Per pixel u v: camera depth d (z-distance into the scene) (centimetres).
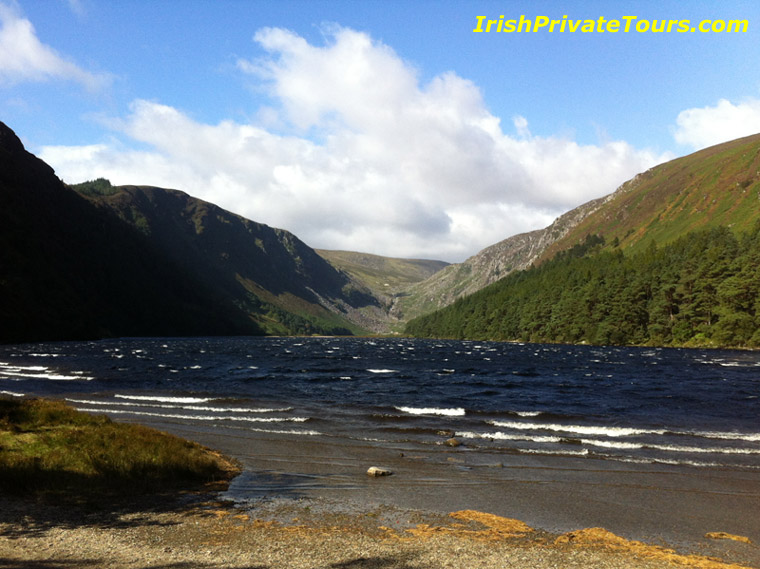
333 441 2583
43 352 9888
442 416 3319
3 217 18162
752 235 14862
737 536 1400
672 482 1925
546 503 1681
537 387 5041
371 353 12238
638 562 1188
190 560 1127
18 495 1562
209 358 9138
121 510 1501
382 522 1466
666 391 4694
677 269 14312
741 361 8581
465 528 1426
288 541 1279
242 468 2069
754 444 2550
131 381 5162
